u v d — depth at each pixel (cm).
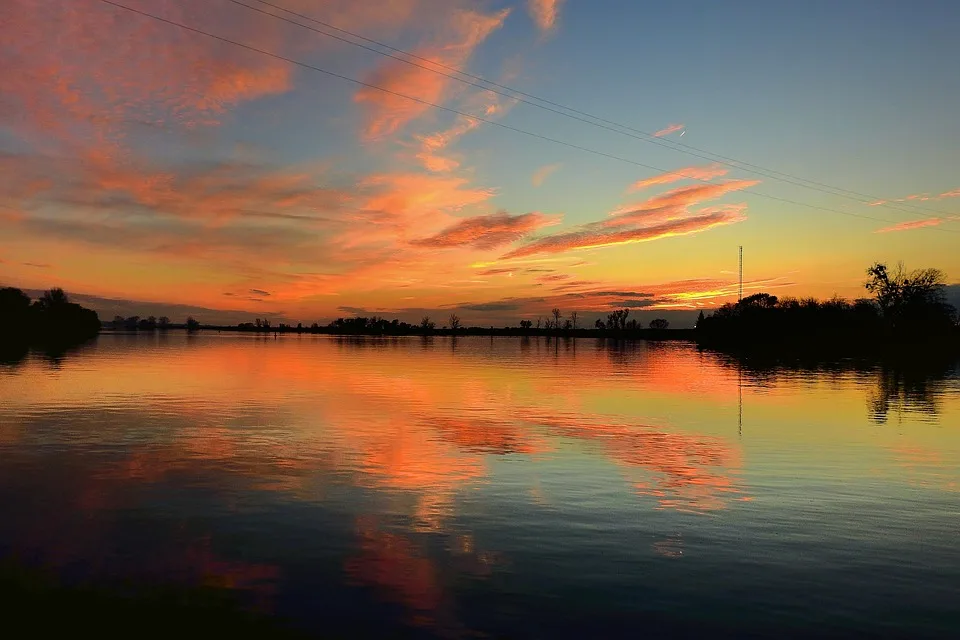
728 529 1183
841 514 1282
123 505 1299
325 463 1720
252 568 971
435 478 1560
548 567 988
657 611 840
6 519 1202
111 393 3462
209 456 1800
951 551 1075
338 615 820
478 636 770
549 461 1775
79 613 820
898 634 783
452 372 5509
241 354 8756
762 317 12825
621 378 4972
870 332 11306
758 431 2344
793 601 874
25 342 11875
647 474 1625
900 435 2255
